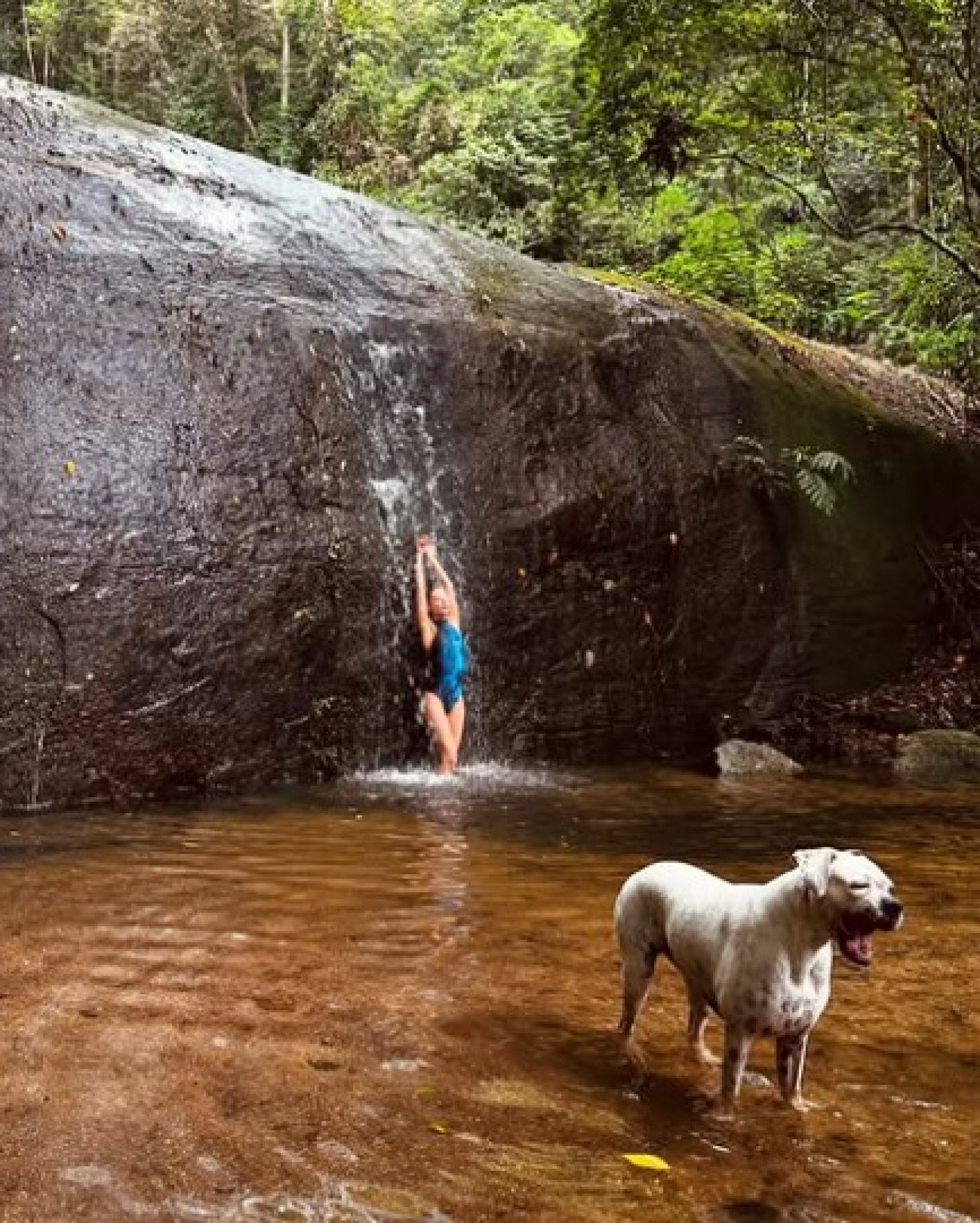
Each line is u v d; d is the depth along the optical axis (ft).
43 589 23.72
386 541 30.27
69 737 23.76
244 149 71.26
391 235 36.01
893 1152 9.98
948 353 53.21
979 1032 13.08
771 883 10.22
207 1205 8.39
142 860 19.15
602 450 36.22
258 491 27.48
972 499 49.11
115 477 25.20
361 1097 10.42
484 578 32.73
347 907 16.84
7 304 25.00
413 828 23.08
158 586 25.29
